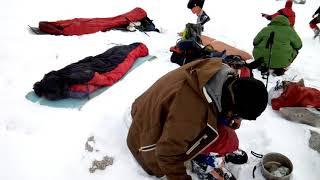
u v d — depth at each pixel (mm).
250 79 2055
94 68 4070
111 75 4086
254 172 2920
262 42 4938
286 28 4914
